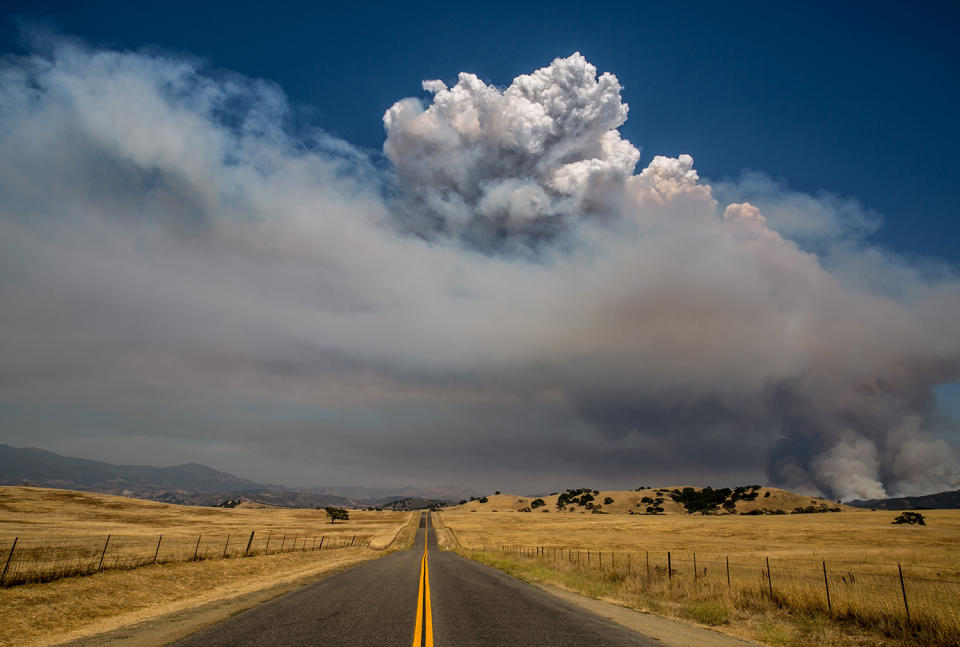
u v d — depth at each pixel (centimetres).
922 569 3212
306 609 1188
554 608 1327
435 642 867
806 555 4819
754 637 1095
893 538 7531
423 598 1422
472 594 1566
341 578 2009
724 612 1326
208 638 871
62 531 6069
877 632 1141
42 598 1262
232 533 7888
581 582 2028
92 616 1176
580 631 1008
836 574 2653
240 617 1073
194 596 1548
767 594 1567
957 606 1176
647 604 1537
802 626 1199
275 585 1719
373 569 2539
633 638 970
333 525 12962
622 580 2156
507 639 909
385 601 1348
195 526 9588
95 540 4684
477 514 19500
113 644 835
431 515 19200
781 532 9144
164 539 5416
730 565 3606
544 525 13212
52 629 1034
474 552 4962
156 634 909
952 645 1020
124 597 1408
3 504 9862
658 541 8025
